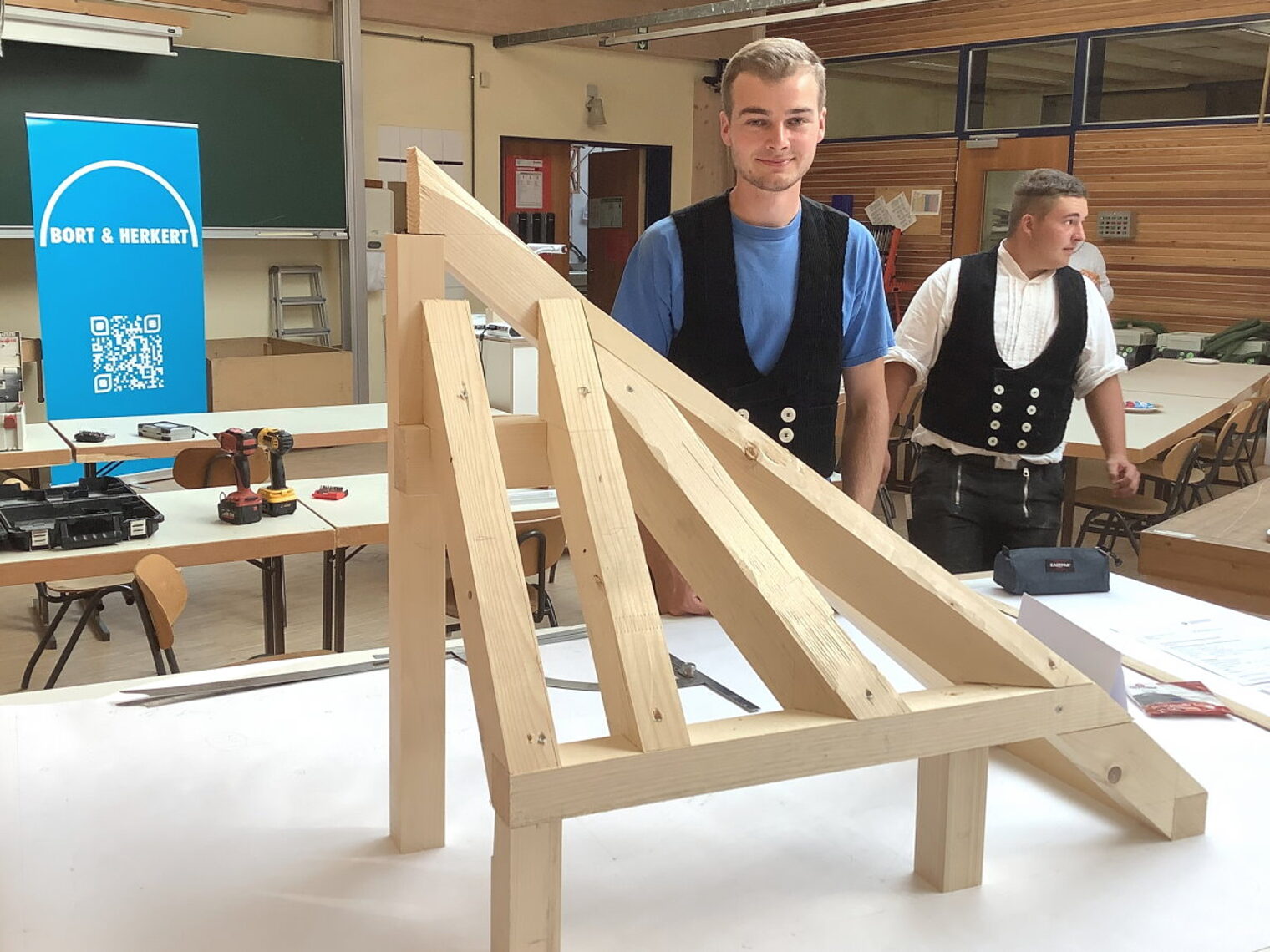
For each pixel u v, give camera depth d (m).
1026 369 2.74
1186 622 1.88
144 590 2.69
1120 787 1.21
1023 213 2.70
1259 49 7.34
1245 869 1.20
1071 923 1.10
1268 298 7.56
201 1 6.80
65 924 1.06
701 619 1.92
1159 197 7.95
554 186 9.56
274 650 3.59
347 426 4.84
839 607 1.39
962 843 1.15
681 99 10.00
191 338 6.61
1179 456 4.55
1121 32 7.89
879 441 2.13
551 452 1.17
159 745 1.42
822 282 1.92
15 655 3.94
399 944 1.04
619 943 1.06
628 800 0.94
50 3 6.23
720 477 1.18
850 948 1.05
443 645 1.19
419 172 1.16
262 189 7.50
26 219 6.64
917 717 1.06
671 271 1.92
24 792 1.30
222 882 1.13
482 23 8.66
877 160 9.45
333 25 7.84
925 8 8.95
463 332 1.14
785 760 1.00
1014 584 2.01
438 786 1.21
